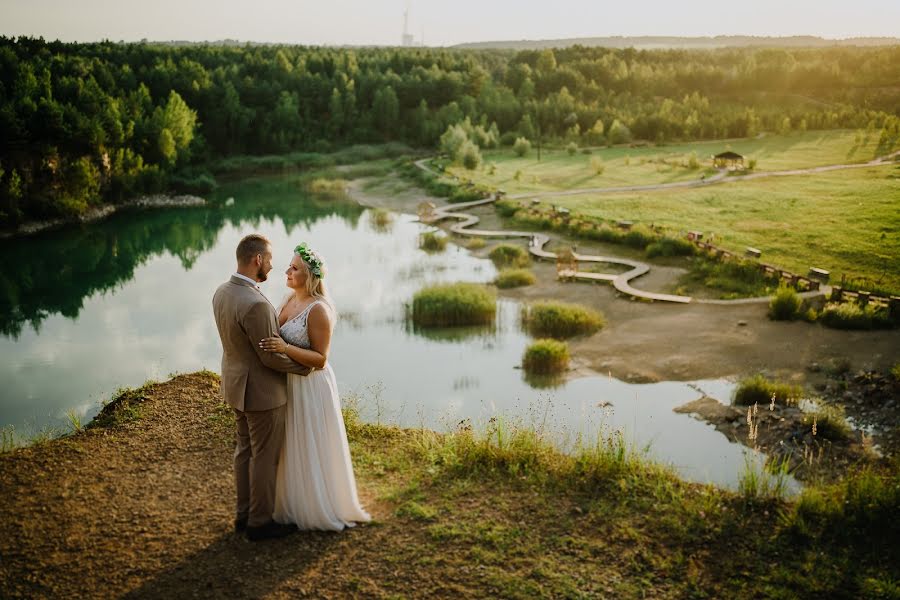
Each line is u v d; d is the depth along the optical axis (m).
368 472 5.88
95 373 18.97
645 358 18.22
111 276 33.44
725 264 28.00
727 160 69.88
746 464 5.81
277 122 95.44
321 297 4.63
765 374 16.28
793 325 19.97
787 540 4.80
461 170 71.31
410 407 14.87
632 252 33.38
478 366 18.27
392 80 115.12
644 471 5.84
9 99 60.50
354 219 49.09
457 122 102.75
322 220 49.12
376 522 4.94
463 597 4.07
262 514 4.64
